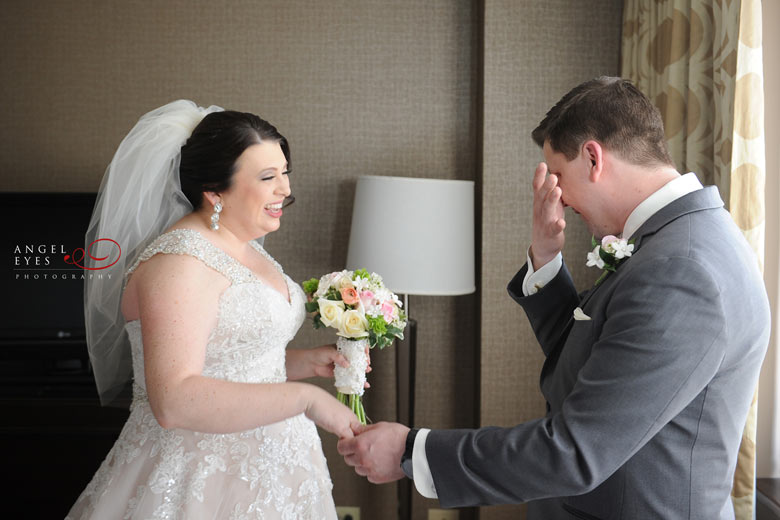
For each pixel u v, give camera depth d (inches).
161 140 69.0
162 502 63.4
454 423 130.8
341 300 71.9
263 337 67.2
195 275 62.7
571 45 116.8
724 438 51.4
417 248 108.2
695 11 90.0
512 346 118.3
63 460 117.5
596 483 48.4
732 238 52.2
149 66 127.4
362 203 111.7
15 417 117.0
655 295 48.0
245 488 65.3
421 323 129.8
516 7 115.9
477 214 123.8
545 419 51.2
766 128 89.9
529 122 117.0
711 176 90.6
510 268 117.7
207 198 68.6
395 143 128.1
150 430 66.7
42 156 128.1
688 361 46.8
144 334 60.0
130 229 71.6
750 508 78.7
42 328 119.1
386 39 127.0
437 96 127.6
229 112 69.2
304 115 127.9
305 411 61.3
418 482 53.7
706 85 90.0
